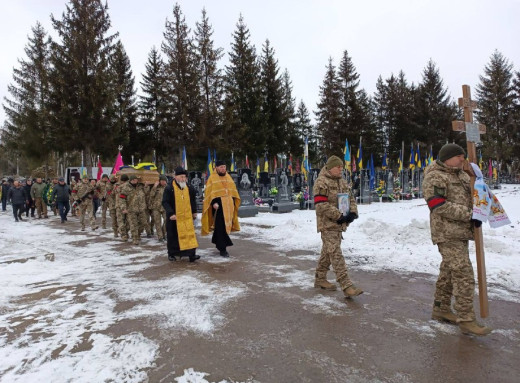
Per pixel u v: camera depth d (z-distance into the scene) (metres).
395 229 8.85
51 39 37.94
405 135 52.75
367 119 49.38
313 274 5.97
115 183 10.98
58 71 30.23
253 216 15.26
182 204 7.17
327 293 4.92
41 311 4.37
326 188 4.70
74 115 30.17
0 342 3.51
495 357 3.07
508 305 4.32
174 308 4.39
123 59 40.53
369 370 2.88
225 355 3.16
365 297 4.73
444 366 2.93
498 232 8.69
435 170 3.65
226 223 7.53
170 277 5.91
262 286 5.29
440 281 3.83
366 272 6.02
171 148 38.06
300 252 7.84
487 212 3.41
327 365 2.96
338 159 4.77
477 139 3.95
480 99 53.09
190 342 3.43
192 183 18.28
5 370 2.95
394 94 53.44
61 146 31.64
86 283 5.62
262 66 42.88
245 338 3.51
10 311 4.39
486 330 3.42
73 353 3.24
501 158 51.31
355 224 10.61
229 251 8.12
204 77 38.09
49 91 30.05
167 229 7.27
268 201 19.77
